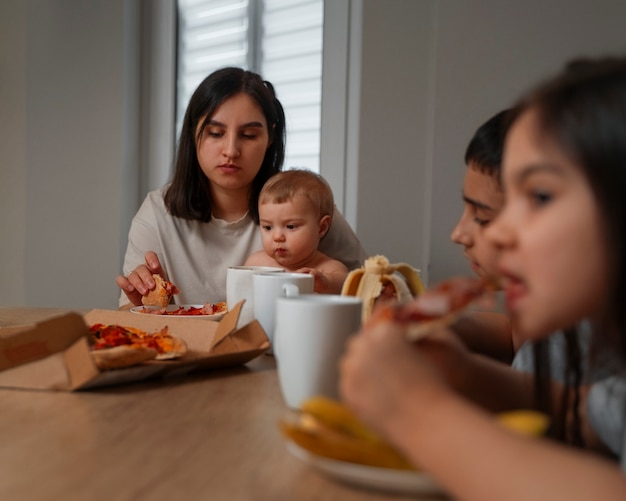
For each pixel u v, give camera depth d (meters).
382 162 2.16
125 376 0.74
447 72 2.01
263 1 2.53
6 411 0.64
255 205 1.85
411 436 0.41
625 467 0.47
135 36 2.69
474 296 0.49
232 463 0.50
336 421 0.49
